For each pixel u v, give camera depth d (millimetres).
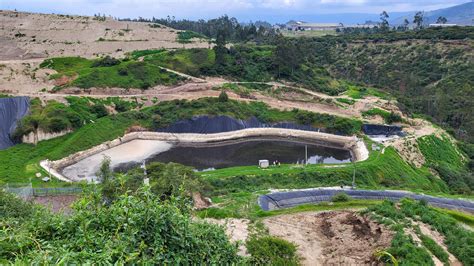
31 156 70375
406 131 90188
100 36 146375
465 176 75438
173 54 116438
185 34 154500
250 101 99188
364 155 77688
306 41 158000
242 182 57375
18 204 23531
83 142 77062
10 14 156000
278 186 53125
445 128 100812
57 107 81938
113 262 9938
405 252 22266
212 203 40219
